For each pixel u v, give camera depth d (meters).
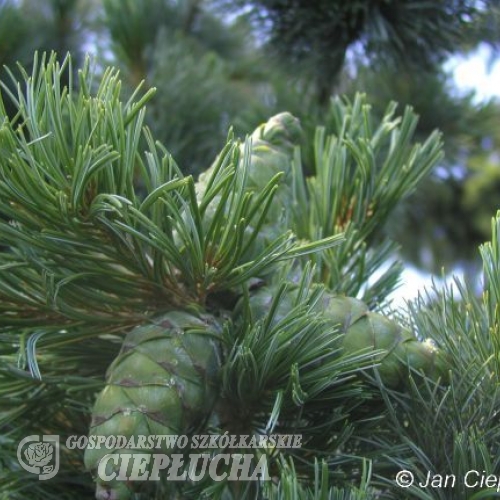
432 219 3.44
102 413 0.98
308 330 1.01
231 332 1.06
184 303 1.10
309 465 1.14
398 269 1.42
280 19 2.00
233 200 1.01
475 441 1.02
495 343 1.10
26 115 1.02
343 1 1.91
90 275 1.05
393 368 1.10
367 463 1.09
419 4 1.86
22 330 1.12
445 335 1.15
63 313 1.08
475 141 2.51
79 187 0.93
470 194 3.43
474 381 1.08
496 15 1.89
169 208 0.99
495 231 1.16
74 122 0.99
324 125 1.90
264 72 2.56
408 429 1.15
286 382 1.06
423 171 1.42
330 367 1.02
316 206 1.42
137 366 1.00
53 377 1.12
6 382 1.18
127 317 1.12
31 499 1.24
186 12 2.78
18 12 2.25
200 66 2.38
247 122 2.14
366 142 1.37
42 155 0.97
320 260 1.29
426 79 2.22
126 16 2.34
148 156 1.05
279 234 1.14
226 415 1.13
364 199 1.41
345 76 2.16
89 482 1.25
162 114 2.18
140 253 1.03
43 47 2.36
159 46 2.35
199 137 2.22
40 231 1.03
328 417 1.13
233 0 2.04
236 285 1.08
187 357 1.01
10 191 0.96
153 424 0.98
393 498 1.12
